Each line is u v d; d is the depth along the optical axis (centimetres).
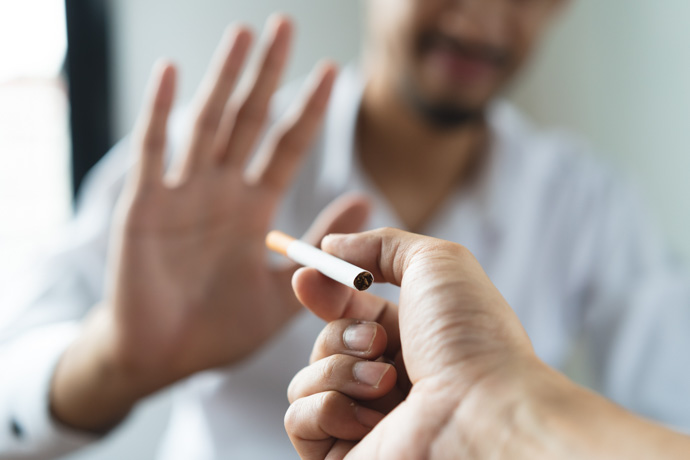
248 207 57
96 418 57
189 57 96
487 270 79
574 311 88
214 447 71
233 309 57
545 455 28
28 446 57
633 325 81
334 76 57
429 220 80
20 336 64
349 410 34
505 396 31
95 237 70
